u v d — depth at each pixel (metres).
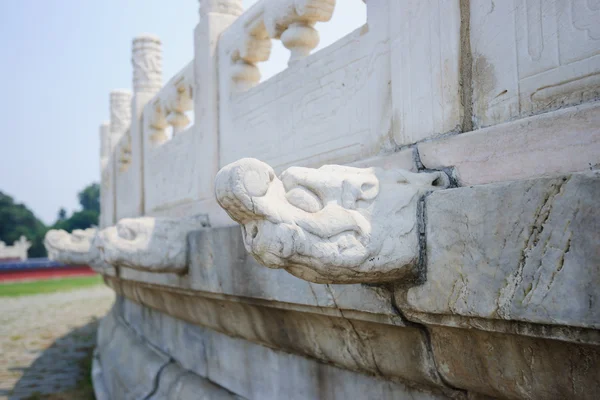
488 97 1.71
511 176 1.58
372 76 2.19
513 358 1.53
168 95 4.79
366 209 1.57
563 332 1.29
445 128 1.81
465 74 1.78
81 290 19.95
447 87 1.80
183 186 4.38
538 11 1.56
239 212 1.44
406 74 1.97
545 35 1.54
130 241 3.12
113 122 8.25
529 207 1.35
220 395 3.41
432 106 1.86
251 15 3.15
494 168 1.63
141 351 5.08
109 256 3.10
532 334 1.37
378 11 2.16
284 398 2.81
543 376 1.47
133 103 6.07
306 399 2.64
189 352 4.07
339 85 2.41
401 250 1.60
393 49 2.04
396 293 1.74
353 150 2.31
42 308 14.38
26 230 48.31
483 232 1.46
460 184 1.74
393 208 1.61
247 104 3.27
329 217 1.47
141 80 5.97
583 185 1.24
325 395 2.51
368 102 2.21
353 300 1.92
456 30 1.78
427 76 1.88
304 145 2.66
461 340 1.68
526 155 1.54
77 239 7.15
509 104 1.64
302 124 2.68
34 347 8.88
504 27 1.66
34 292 19.14
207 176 3.79
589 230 1.22
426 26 1.88
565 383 1.42
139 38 6.01
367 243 1.52
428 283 1.63
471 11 1.77
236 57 3.50
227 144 3.55
